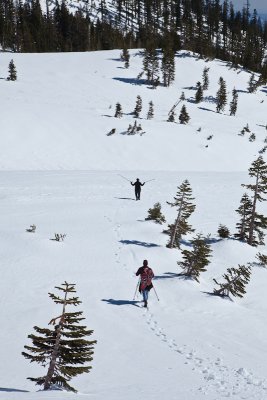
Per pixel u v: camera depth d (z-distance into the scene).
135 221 26.09
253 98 116.44
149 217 26.53
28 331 11.52
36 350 7.38
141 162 59.47
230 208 32.19
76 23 166.50
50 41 156.62
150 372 9.35
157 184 41.00
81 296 14.55
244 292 16.16
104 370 9.33
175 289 16.34
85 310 13.38
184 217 21.38
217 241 23.09
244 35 188.00
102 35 167.50
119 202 32.19
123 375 9.06
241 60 149.25
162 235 23.44
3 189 34.91
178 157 62.78
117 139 64.38
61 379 7.44
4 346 10.52
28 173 45.19
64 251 19.48
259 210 32.06
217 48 167.50
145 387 8.25
